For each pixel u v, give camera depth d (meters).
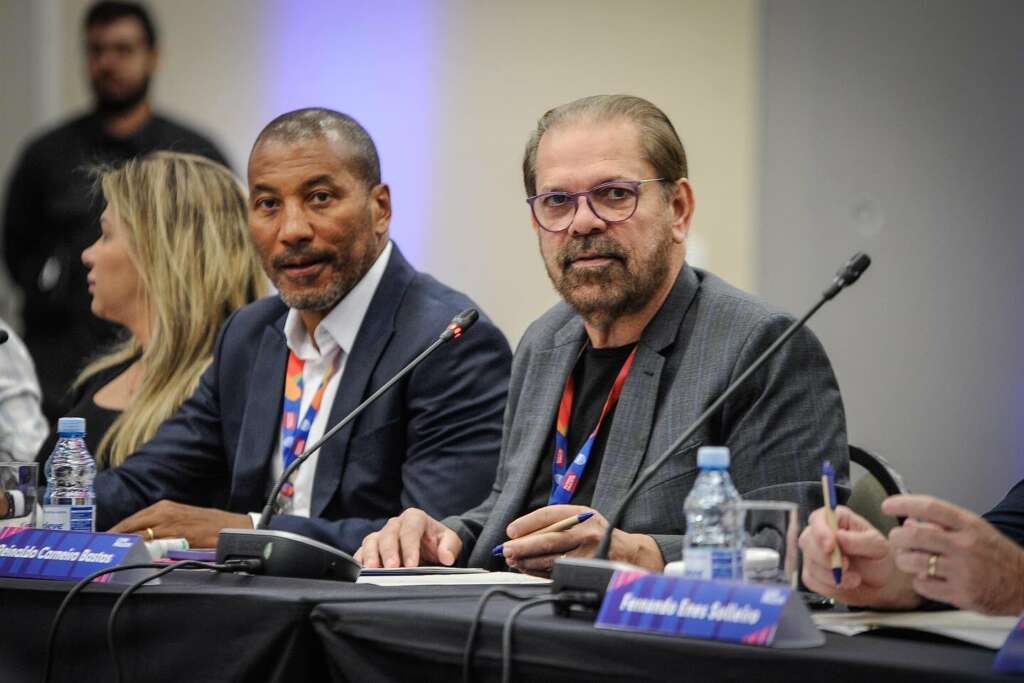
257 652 4.58
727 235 15.23
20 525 6.56
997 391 14.88
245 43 15.55
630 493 4.98
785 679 3.76
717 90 15.23
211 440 9.16
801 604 3.96
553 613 4.43
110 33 15.28
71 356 14.49
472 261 15.34
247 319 9.16
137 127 15.41
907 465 15.06
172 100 15.62
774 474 6.47
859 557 4.78
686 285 7.08
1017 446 14.81
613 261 6.91
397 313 8.59
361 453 8.35
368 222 8.64
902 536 4.54
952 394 15.00
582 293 6.97
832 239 15.21
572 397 7.32
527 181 7.51
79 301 14.56
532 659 4.11
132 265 9.85
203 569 5.64
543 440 7.26
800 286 15.23
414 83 15.41
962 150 15.02
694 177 15.25
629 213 6.91
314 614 4.57
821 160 15.23
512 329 15.30
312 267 8.48
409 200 15.41
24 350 10.58
